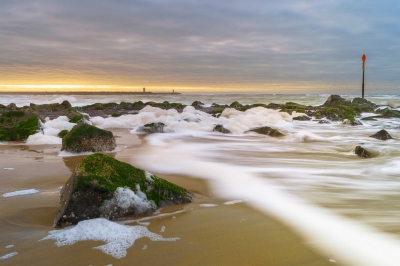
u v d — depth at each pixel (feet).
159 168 25.95
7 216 14.83
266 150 36.83
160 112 74.13
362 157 32.76
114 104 112.37
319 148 38.68
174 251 11.82
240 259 11.37
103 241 12.35
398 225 14.66
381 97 183.42
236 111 79.92
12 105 94.73
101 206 14.32
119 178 15.53
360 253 12.09
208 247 12.21
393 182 22.72
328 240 13.12
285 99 176.76
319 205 17.48
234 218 15.29
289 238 13.20
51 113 81.71
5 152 31.14
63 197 15.33
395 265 11.35
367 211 16.58
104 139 32.45
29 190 18.65
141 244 12.30
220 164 28.17
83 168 15.30
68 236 12.60
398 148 34.30
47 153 30.71
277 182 22.39
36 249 11.71
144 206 15.35
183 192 17.88
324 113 79.61
